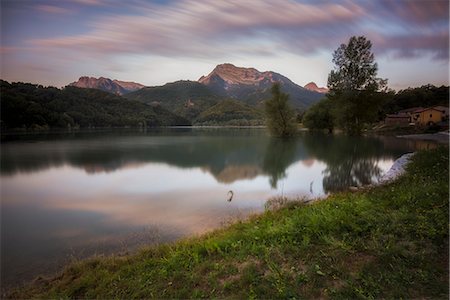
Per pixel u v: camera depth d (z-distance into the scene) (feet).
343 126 190.29
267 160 100.94
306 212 27.68
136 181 70.74
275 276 15.52
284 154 116.26
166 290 15.71
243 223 29.48
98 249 29.19
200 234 29.73
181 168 88.38
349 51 174.70
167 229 34.09
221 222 34.60
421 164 51.88
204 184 64.75
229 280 15.92
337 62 179.42
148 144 174.60
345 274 15.02
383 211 23.24
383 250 16.72
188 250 20.97
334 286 14.26
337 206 27.68
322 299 13.47
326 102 235.61
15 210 47.78
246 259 18.08
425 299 12.76
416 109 275.39
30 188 65.57
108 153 128.98
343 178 66.33
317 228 20.90
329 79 182.70
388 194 29.86
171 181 69.56
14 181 73.77
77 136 252.83
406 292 13.30
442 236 17.61
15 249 29.96
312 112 244.42
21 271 24.30
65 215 44.42
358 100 177.78
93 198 55.16
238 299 13.97
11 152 133.08
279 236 21.06
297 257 17.43
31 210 47.80
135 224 37.22
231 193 52.60
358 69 175.42
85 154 125.49
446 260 15.43
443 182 30.22
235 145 161.17
